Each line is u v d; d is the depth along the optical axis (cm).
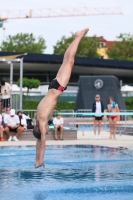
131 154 1648
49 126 2467
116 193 923
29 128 2395
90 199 863
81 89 3978
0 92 2609
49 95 934
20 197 874
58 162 1407
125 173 1190
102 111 2483
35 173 1182
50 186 991
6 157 1545
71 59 945
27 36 12662
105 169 1266
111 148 1891
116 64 8725
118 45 12850
